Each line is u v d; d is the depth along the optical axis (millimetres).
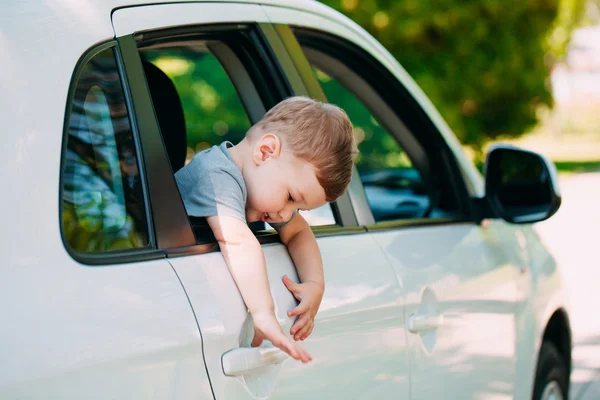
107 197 1750
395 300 2432
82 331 1523
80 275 1587
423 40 12094
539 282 3529
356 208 2588
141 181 1853
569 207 15688
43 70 1660
